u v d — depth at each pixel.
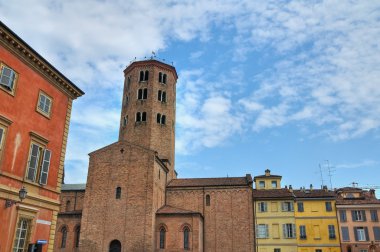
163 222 55.69
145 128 66.88
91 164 58.56
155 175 57.69
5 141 25.69
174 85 75.31
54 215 30.05
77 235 57.00
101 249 53.03
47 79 30.66
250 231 59.38
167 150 67.31
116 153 58.53
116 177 57.00
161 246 54.66
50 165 30.17
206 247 59.41
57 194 30.67
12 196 25.67
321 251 62.47
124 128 69.12
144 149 57.91
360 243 62.25
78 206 66.81
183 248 54.03
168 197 63.62
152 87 69.88
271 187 78.19
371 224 63.16
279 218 63.00
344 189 73.75
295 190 72.31
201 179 67.38
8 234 25.09
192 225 54.94
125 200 55.38
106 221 54.56
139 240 52.75
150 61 71.88
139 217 54.03
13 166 26.19
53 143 30.78
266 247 61.41
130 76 73.38
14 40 26.48
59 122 31.86
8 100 26.30
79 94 34.69
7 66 26.39
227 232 59.88
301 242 63.09
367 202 64.38
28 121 28.08
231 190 62.44
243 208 60.94
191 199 62.94
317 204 65.12
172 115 71.00
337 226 63.59
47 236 28.97
